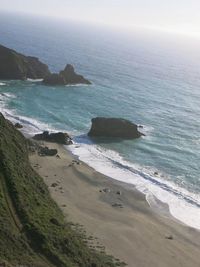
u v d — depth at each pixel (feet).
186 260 194.80
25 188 215.10
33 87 538.47
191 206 254.27
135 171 301.22
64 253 168.86
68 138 347.15
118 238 203.92
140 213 239.09
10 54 567.18
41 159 298.35
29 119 401.70
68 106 461.37
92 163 308.40
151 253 195.93
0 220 175.73
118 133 365.40
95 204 241.55
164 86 652.48
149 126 410.52
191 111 487.20
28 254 161.89
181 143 366.43
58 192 249.14
